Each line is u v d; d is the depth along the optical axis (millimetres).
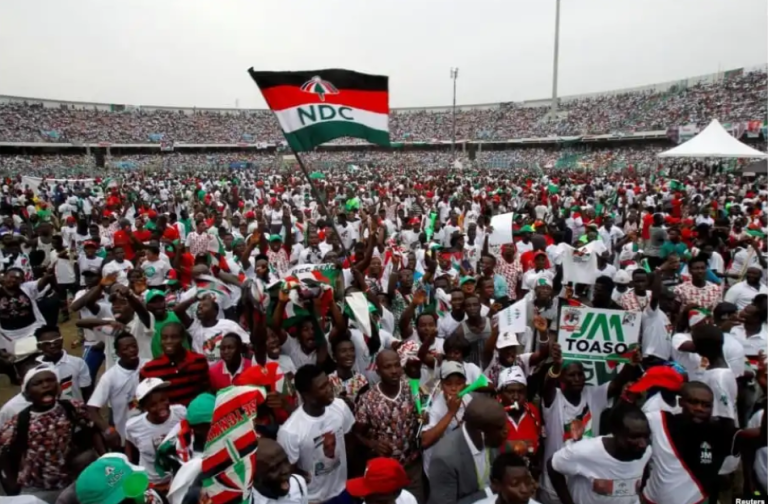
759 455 3996
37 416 4273
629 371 5051
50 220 18781
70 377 5648
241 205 23219
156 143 77312
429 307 7141
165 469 3998
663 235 11492
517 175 46625
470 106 98500
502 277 9234
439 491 3572
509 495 3105
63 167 57344
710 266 9922
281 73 6121
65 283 10961
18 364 5645
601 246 10383
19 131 65000
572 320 5176
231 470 3039
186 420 3953
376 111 6305
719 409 4801
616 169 55250
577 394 4676
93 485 2951
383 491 3082
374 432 4500
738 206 17562
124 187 32656
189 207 24328
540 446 4668
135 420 4469
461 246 10852
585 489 3834
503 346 5391
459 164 55188
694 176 39531
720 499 5258
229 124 89438
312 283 5621
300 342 5750
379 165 71125
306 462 4195
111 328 6355
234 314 8195
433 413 4473
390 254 9617
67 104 82750
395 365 4434
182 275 9008
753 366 5820
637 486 3750
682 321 6664
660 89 73375
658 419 4023
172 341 5082
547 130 75688
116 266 9070
